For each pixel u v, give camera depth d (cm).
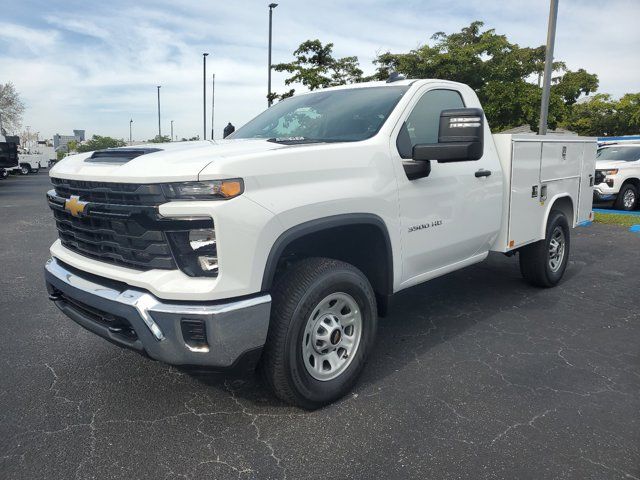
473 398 331
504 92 1764
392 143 354
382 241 344
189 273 264
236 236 260
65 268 325
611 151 1452
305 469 260
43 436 287
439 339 429
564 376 362
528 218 502
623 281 609
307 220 291
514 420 305
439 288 577
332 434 290
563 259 579
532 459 268
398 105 373
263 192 272
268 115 451
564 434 290
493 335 438
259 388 342
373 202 330
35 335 436
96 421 303
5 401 325
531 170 493
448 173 398
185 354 263
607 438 286
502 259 714
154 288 262
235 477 254
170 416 309
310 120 397
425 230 380
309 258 314
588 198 618
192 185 255
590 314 491
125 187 270
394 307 512
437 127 405
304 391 302
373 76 1873
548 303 524
